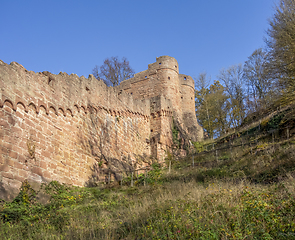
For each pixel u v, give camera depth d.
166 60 42.62
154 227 8.38
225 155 24.45
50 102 16.78
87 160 19.56
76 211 11.53
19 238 8.89
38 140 15.10
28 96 14.96
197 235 7.49
